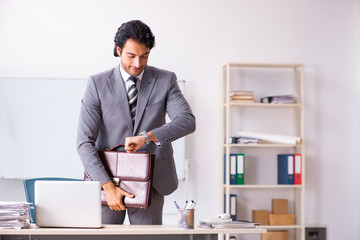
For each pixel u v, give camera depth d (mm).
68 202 2562
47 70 5418
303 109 5449
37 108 5309
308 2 5801
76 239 2662
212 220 2742
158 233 2498
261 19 5723
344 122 5836
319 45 5816
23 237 2623
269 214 5531
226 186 5316
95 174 2793
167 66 5562
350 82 5855
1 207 2518
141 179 2760
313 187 5766
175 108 3059
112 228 2570
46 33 5438
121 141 3016
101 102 3006
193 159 5551
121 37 2895
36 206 2576
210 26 5637
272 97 5473
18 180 5324
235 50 5668
